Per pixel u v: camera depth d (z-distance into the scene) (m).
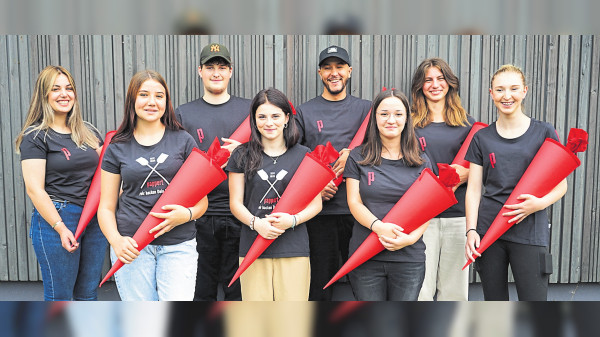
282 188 2.56
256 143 2.58
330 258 3.27
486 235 2.63
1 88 3.64
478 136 2.74
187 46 3.64
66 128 2.80
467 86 3.71
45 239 2.72
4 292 3.68
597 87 3.75
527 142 2.62
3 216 3.70
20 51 3.62
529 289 2.60
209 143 3.22
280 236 2.56
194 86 3.66
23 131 2.74
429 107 3.19
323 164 2.54
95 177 2.86
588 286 3.83
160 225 2.34
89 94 3.66
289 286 2.57
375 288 2.55
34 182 2.67
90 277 2.87
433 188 2.47
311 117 3.25
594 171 3.79
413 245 2.54
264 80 3.67
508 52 3.71
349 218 3.24
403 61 3.69
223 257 3.24
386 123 2.49
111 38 3.62
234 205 2.58
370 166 2.56
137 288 2.43
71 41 3.62
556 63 3.73
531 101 3.74
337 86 3.25
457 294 3.15
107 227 2.39
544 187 2.57
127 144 2.42
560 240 3.81
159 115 2.40
